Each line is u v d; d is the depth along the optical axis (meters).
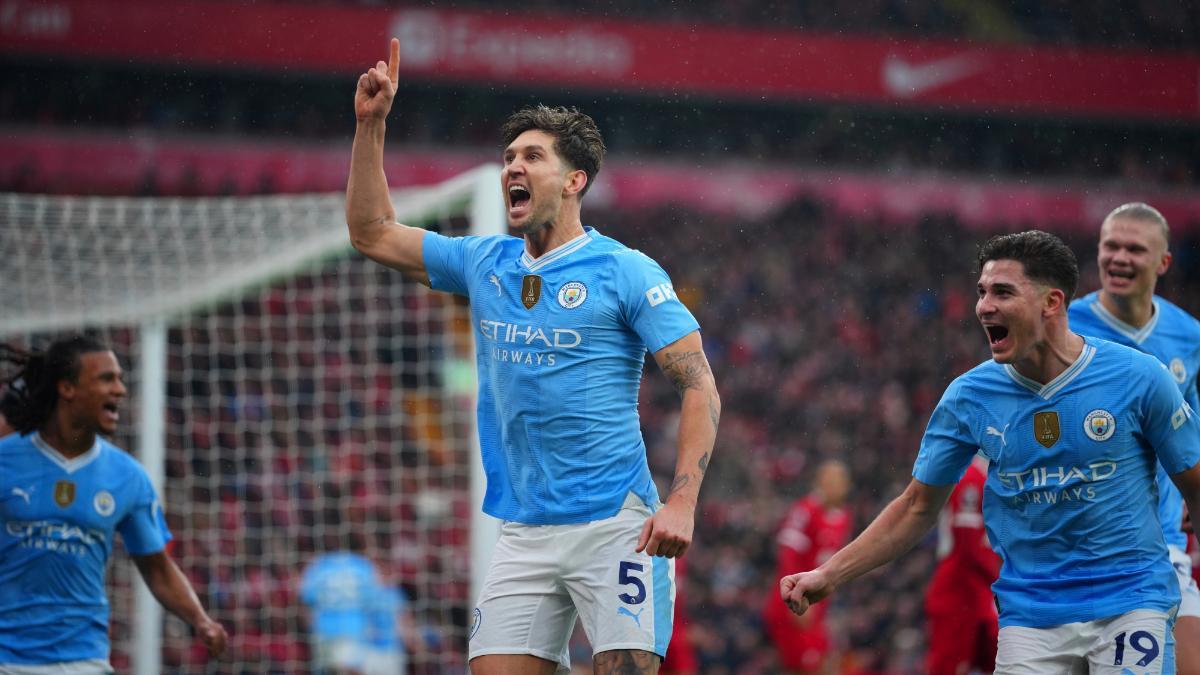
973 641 5.73
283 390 10.99
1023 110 24.11
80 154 20.36
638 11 24.09
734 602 13.20
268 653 8.41
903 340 23.03
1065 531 3.62
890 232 25.41
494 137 23.88
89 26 20.67
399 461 9.90
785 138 25.61
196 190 20.86
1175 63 24.39
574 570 3.42
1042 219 24.89
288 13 21.62
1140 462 3.61
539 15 22.62
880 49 23.83
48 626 4.38
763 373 21.50
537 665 3.47
